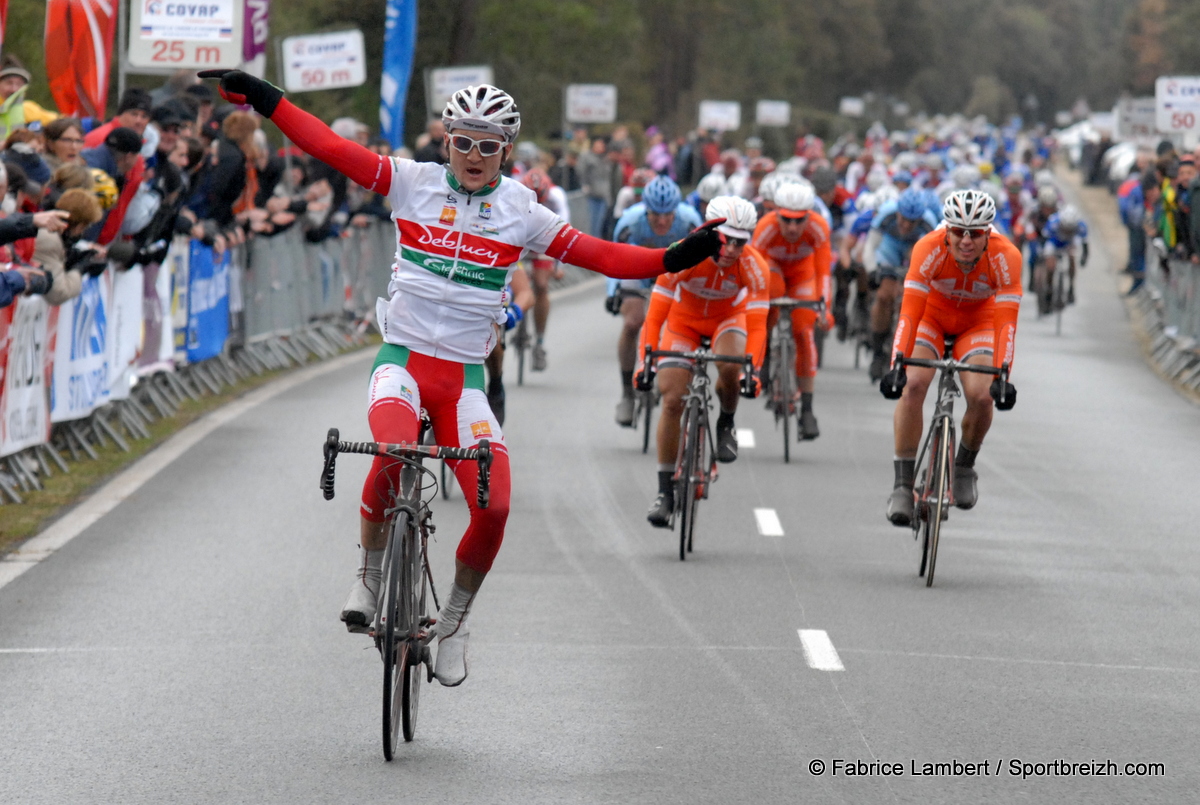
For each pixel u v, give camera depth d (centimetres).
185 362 3384
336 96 8031
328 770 1282
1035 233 6206
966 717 1452
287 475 2650
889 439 3275
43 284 2366
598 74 11431
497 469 1362
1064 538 2345
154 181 2908
